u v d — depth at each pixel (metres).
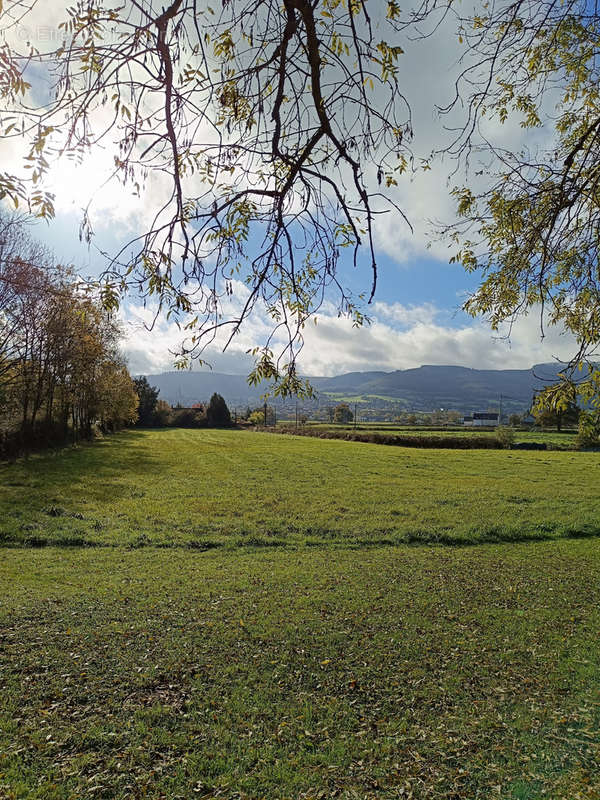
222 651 7.86
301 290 3.81
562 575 12.70
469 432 85.12
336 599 10.52
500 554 15.06
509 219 5.72
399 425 116.88
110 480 27.47
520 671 7.30
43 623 8.75
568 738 5.55
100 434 66.81
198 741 5.54
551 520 19.47
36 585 11.02
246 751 5.38
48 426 43.28
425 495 24.53
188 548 15.30
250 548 15.48
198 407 118.50
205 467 34.62
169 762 5.18
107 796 4.67
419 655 7.83
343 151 2.91
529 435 73.31
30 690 6.49
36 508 19.14
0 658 7.32
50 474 28.58
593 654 7.88
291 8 2.74
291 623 9.09
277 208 3.15
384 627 8.98
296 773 5.03
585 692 6.66
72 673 6.98
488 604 10.37
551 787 4.72
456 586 11.62
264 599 10.46
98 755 5.25
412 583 11.83
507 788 4.74
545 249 4.91
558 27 4.54
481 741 5.55
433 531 17.58
